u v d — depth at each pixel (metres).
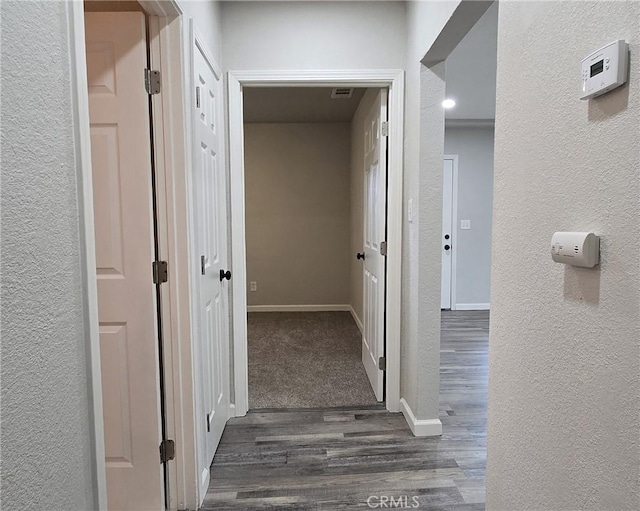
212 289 2.01
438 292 2.18
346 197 5.18
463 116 4.56
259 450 2.11
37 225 0.67
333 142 5.12
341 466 1.97
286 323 4.65
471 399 2.70
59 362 0.73
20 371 0.63
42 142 0.68
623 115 0.73
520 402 1.11
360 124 3.99
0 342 0.58
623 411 0.74
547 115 0.96
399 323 2.48
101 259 1.52
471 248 5.23
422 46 2.04
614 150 0.75
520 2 1.08
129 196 1.50
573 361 0.88
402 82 2.36
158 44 1.49
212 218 2.01
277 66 2.37
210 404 1.96
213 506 1.70
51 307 0.71
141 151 1.49
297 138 5.11
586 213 0.83
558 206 0.93
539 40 0.99
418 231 2.16
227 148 2.40
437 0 1.79
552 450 0.97
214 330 2.06
